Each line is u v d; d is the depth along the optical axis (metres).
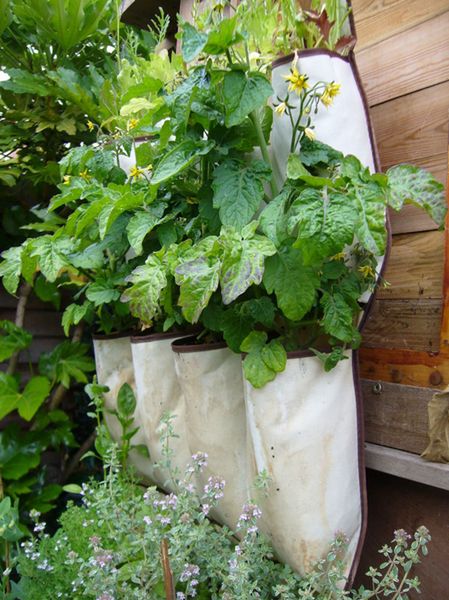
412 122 1.11
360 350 1.23
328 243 0.77
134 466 1.44
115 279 1.28
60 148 1.92
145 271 0.99
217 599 0.99
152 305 0.97
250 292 1.04
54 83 1.70
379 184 0.83
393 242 1.15
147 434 1.26
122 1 1.95
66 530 1.24
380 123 1.17
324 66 0.96
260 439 0.95
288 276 0.90
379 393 1.17
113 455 1.26
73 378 2.17
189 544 1.00
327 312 0.92
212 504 1.03
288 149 1.01
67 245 1.29
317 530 0.94
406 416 1.11
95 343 1.47
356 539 1.01
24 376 2.10
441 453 1.00
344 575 0.97
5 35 1.75
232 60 1.00
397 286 1.14
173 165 1.00
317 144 0.96
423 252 1.09
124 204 1.08
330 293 0.94
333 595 0.94
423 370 1.08
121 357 1.43
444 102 1.05
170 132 1.06
